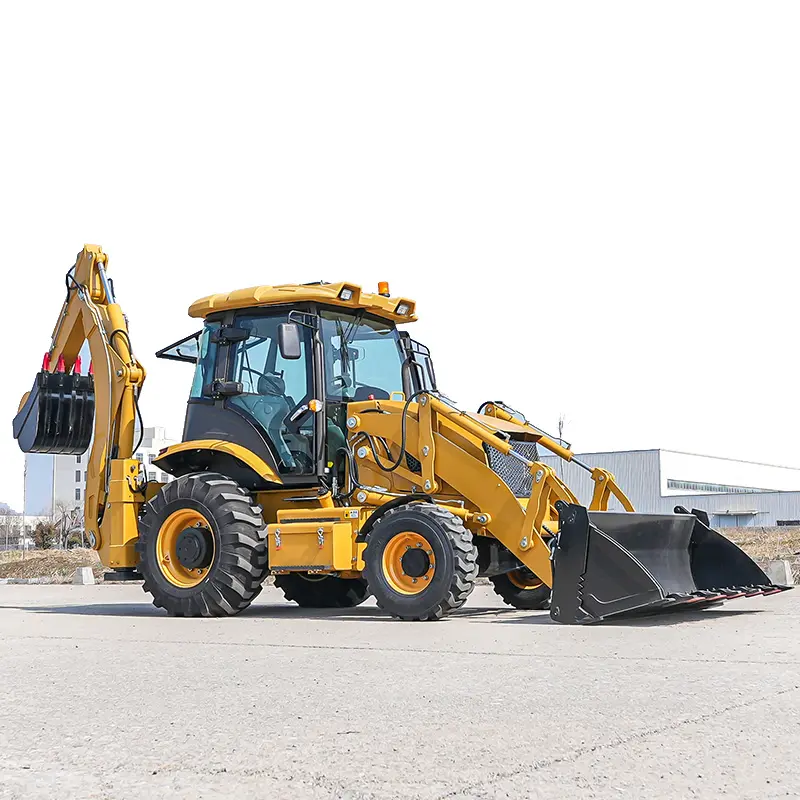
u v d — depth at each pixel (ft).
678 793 9.72
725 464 218.59
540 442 31.04
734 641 20.77
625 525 26.30
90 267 36.37
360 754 11.36
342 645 21.53
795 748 11.35
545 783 10.07
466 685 15.78
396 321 33.37
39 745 12.15
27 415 37.99
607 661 18.12
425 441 29.04
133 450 34.32
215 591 29.71
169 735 12.57
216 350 32.42
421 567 26.91
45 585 52.85
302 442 30.48
